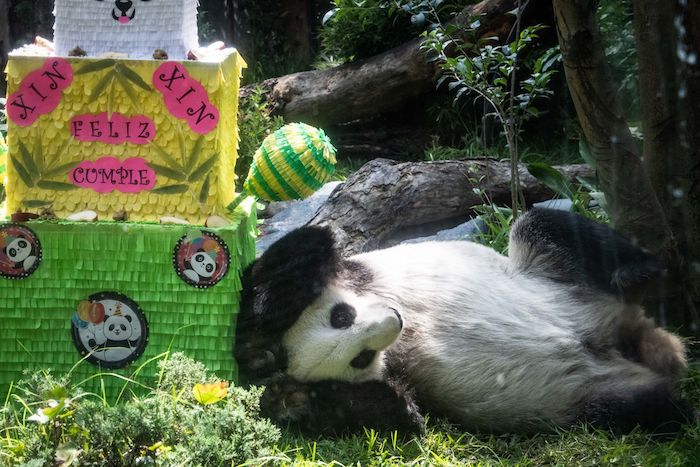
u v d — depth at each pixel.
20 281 3.94
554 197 5.98
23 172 3.91
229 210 4.01
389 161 5.94
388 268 4.07
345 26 8.09
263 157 4.07
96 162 3.91
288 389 3.80
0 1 9.15
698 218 4.05
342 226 5.55
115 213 3.92
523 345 3.92
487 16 6.99
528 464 3.59
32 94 3.86
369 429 3.78
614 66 4.12
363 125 8.23
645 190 4.12
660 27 3.71
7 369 3.99
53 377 3.89
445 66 5.56
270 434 3.47
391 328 3.68
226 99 3.97
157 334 3.94
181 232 3.86
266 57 10.59
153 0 3.89
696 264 4.11
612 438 3.73
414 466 3.58
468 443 3.73
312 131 4.12
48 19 9.36
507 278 4.15
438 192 5.77
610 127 4.19
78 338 3.96
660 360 4.03
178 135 3.87
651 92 3.87
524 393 3.88
